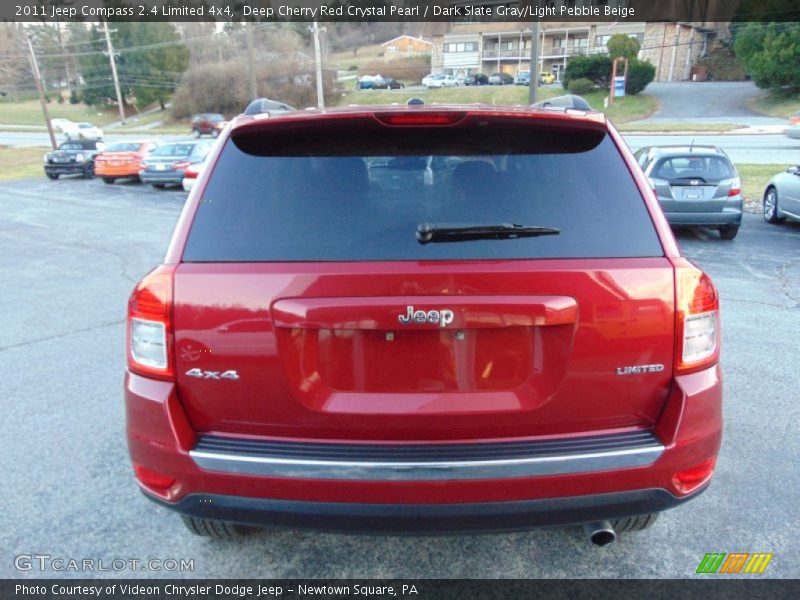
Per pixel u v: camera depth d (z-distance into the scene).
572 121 2.15
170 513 2.93
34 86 88.06
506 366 1.96
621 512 2.02
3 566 2.57
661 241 2.02
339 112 2.18
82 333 5.65
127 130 60.41
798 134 24.77
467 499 1.93
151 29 74.62
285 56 59.62
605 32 63.03
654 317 1.96
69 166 24.25
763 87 45.50
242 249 1.99
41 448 3.52
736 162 20.14
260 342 1.93
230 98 60.84
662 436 2.00
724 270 7.72
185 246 2.02
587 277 1.91
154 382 2.02
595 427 2.02
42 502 3.01
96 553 2.65
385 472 1.92
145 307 2.00
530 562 2.57
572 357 1.94
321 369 1.96
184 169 19.22
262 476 1.94
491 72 69.19
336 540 2.73
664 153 9.86
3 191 20.70
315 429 1.99
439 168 2.11
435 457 1.94
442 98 54.69
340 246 1.97
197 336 1.96
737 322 5.62
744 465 3.24
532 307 1.89
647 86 55.22
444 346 1.94
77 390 4.34
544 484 1.93
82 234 11.80
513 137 2.18
